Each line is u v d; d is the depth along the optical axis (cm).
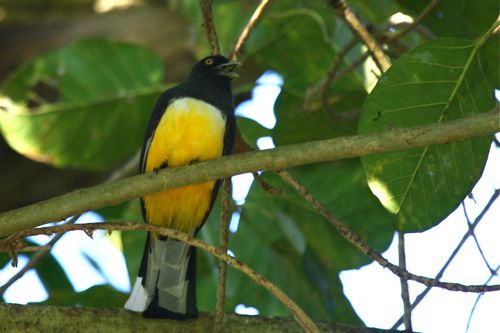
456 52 823
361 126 827
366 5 1231
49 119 1242
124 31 1510
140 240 1133
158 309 827
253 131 1209
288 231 1112
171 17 1515
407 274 762
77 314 798
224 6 1303
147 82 1252
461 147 817
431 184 827
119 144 1280
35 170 1434
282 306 1141
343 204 1207
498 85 1077
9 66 1492
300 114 1176
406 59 825
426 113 827
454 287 755
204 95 990
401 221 830
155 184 772
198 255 1180
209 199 990
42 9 1594
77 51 1245
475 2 1041
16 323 778
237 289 1138
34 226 757
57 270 1311
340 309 1180
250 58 1345
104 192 766
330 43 1204
